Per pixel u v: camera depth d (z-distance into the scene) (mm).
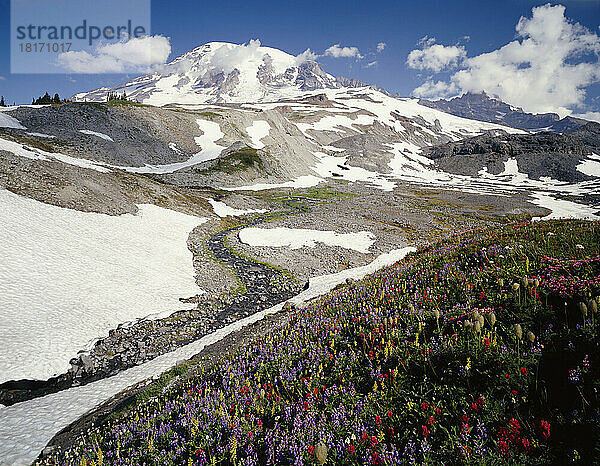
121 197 49781
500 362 6844
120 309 25625
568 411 5566
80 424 12828
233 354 14273
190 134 137000
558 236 14406
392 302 11961
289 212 78375
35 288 24469
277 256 43500
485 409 6141
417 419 6527
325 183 136750
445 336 8461
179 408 10023
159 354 21219
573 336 6840
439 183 156875
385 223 66625
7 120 91375
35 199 37219
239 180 110250
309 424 7168
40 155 48375
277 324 19188
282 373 9898
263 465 6738
